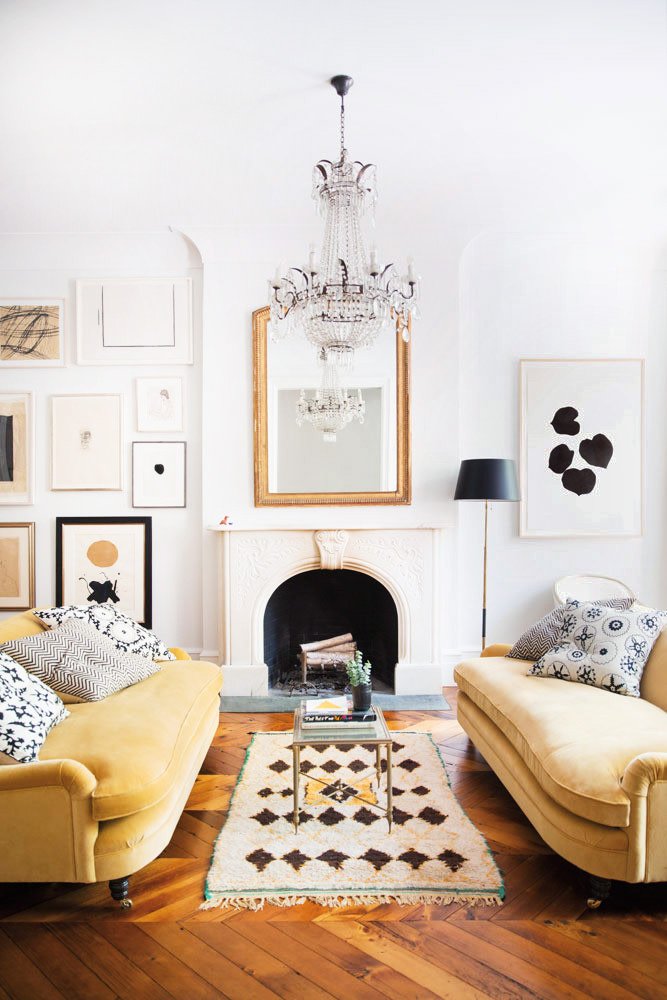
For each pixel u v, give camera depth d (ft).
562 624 10.19
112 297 14.78
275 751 10.93
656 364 14.88
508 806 9.00
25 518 14.96
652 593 14.92
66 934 6.36
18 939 6.29
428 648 14.16
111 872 6.43
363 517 14.40
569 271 14.78
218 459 14.40
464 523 14.83
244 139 10.69
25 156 11.20
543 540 14.87
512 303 14.78
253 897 6.89
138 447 14.83
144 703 8.57
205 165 11.57
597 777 6.55
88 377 14.89
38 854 6.37
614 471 14.82
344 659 14.47
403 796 9.22
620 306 14.80
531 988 5.63
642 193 12.89
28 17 7.82
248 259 14.39
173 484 14.80
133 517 14.83
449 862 7.52
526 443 14.75
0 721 6.75
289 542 14.12
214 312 14.42
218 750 11.10
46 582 14.94
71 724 7.71
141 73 8.91
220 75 8.96
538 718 8.04
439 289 14.37
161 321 14.76
